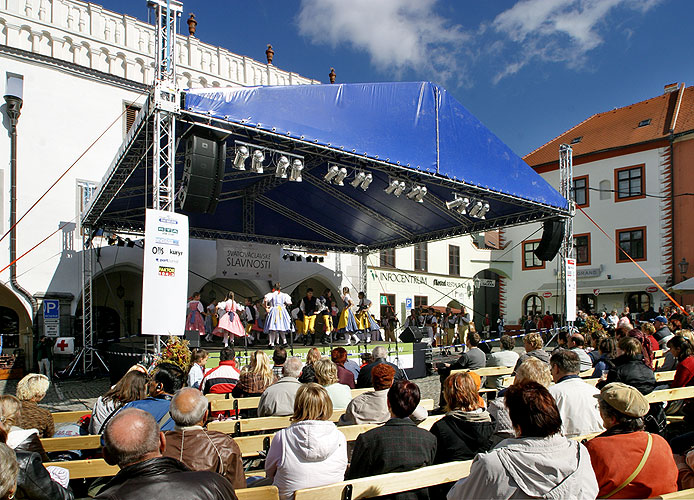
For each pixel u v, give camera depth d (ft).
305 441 10.03
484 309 111.14
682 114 86.43
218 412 18.56
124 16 55.72
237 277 52.65
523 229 99.30
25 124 49.21
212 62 59.98
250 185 49.65
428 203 46.93
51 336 48.42
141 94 56.34
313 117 29.78
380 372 14.01
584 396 12.71
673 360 23.16
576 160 93.40
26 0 49.75
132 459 6.50
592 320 46.62
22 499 8.64
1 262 47.03
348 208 52.31
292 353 38.63
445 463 9.93
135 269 56.39
